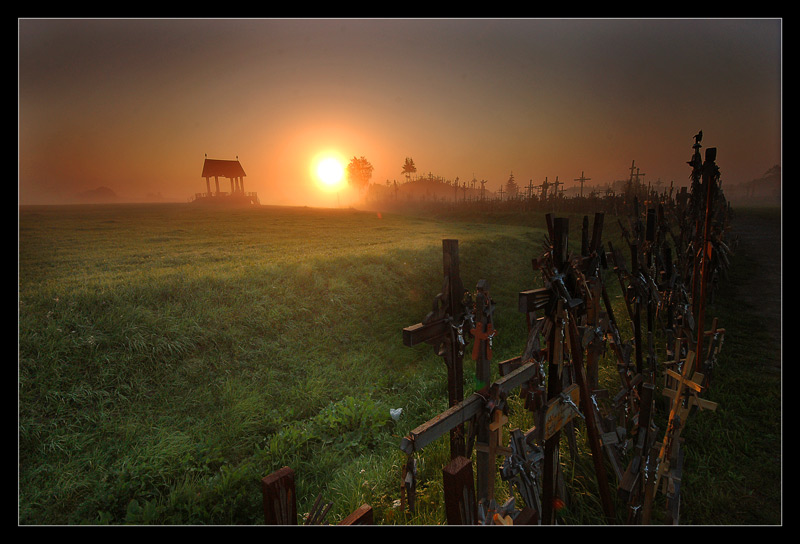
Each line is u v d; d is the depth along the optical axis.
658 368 5.74
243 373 7.41
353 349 9.07
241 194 73.62
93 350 6.73
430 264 15.63
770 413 4.60
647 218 3.56
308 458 5.38
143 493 4.64
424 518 3.34
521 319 10.98
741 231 27.00
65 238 21.80
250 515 4.43
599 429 3.20
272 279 10.95
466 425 3.27
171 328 7.71
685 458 3.97
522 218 46.91
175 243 20.80
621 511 3.16
